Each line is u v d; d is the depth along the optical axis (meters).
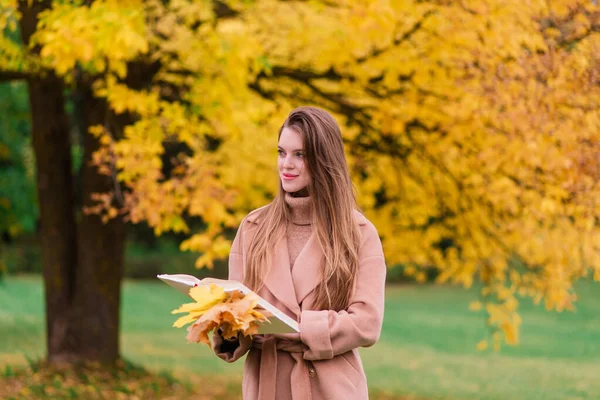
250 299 2.21
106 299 7.63
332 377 2.41
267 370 2.44
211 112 5.73
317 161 2.49
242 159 7.70
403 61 5.84
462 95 5.48
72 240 7.73
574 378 9.59
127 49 5.07
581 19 4.91
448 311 18.83
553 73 4.80
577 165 4.87
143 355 11.12
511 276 6.27
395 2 4.97
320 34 6.02
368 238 2.55
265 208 2.64
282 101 6.79
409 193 7.13
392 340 14.13
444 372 10.48
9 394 6.48
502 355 12.27
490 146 5.47
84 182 7.40
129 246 24.42
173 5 5.68
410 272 7.38
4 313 15.59
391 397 8.27
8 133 11.16
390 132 6.32
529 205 5.57
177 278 2.35
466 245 6.65
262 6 5.86
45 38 4.95
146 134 5.72
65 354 7.56
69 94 8.48
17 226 10.74
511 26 4.97
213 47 5.36
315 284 2.46
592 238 5.43
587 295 19.47
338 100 6.56
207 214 5.58
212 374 9.41
